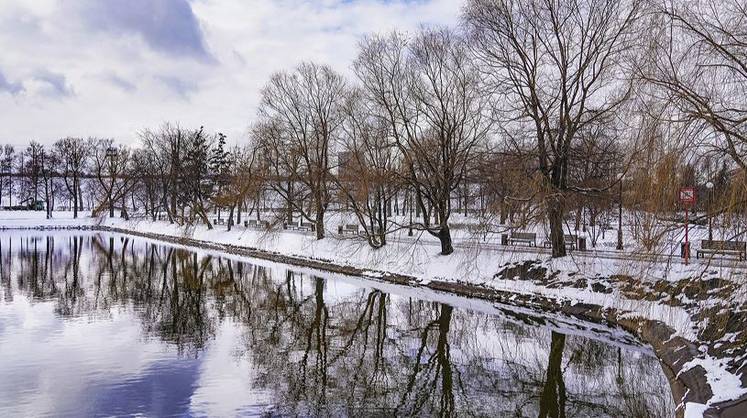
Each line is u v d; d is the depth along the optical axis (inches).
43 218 3481.8
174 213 2768.2
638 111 582.6
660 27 562.6
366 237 1373.0
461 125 1130.0
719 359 510.0
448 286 1076.5
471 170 1055.0
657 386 565.6
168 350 729.0
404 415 519.8
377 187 1312.7
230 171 2412.6
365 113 1309.1
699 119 510.9
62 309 990.4
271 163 1720.0
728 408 418.0
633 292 693.9
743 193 476.4
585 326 788.6
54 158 3895.2
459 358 689.0
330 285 1225.4
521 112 927.0
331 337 799.7
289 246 1707.7
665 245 577.9
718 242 515.8
